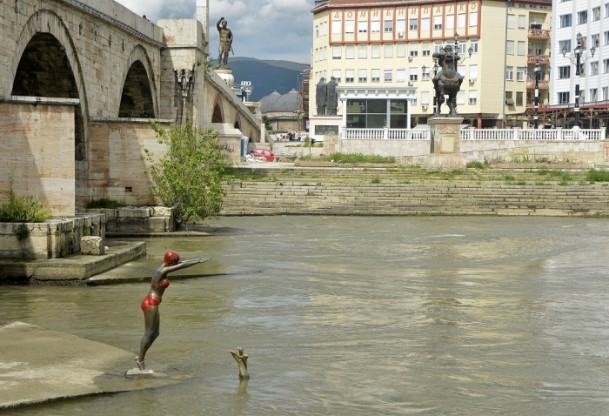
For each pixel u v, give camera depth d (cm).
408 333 1573
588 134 6712
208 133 3647
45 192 2372
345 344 1473
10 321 1598
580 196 4828
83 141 3434
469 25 10912
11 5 2764
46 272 2030
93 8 3519
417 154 6644
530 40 11162
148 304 1201
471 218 4541
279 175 5419
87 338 1466
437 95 6319
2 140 2347
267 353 1392
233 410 1082
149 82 4541
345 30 11675
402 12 11350
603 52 9050
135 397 1119
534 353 1430
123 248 2447
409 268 2500
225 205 4609
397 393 1180
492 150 6488
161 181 3431
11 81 2803
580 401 1158
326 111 8056
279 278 2238
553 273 2420
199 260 1213
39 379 1163
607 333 1600
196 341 1467
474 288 2123
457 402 1145
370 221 4269
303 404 1118
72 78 3388
